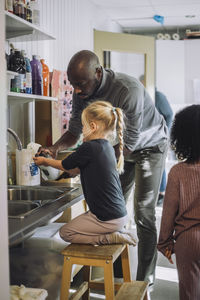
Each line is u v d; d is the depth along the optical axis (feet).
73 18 13.16
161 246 5.40
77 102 8.37
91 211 6.28
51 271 6.75
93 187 6.13
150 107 8.50
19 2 7.36
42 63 8.77
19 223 5.08
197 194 5.07
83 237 6.23
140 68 17.25
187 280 5.07
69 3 12.75
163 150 8.81
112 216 6.17
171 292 8.55
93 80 7.27
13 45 8.60
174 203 5.23
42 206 6.06
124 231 6.47
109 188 6.18
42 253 7.25
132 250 11.22
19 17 7.09
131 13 17.13
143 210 8.57
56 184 8.19
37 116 9.52
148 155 8.66
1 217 3.90
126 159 8.95
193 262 5.05
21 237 4.65
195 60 20.12
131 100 7.47
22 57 7.78
